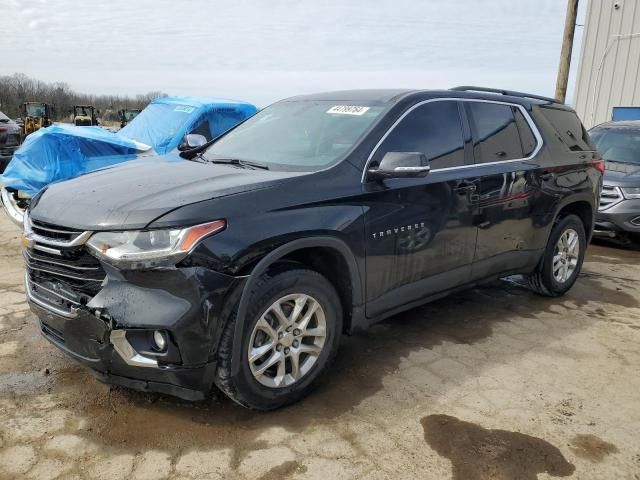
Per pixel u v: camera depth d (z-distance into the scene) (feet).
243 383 9.07
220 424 9.42
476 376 11.44
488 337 13.52
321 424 9.52
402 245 11.26
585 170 16.44
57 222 9.04
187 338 8.39
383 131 11.37
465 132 13.07
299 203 9.61
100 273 8.71
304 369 10.09
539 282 16.07
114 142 19.40
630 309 15.98
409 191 11.28
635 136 27.63
